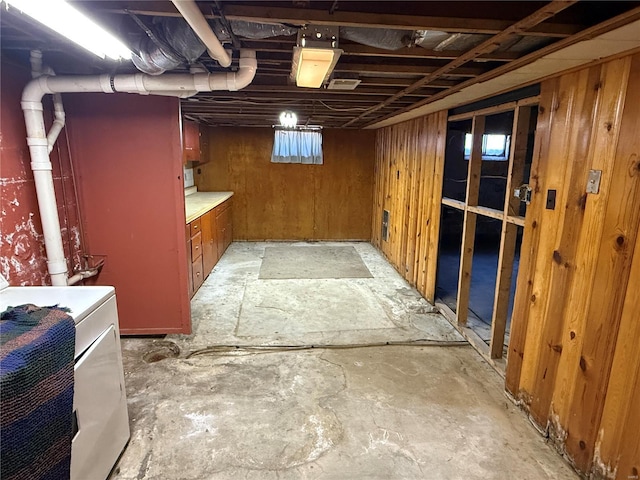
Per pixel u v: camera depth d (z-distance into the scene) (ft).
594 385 5.73
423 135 13.70
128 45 5.78
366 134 21.45
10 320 4.45
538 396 7.05
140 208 9.76
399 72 7.13
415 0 4.55
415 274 14.47
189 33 5.21
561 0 3.70
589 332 5.84
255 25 5.05
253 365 9.01
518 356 7.70
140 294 10.24
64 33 4.85
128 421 6.46
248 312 12.09
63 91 7.45
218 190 21.39
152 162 9.55
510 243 8.61
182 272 10.16
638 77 5.00
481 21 4.62
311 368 8.93
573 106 6.22
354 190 22.06
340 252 20.06
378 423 7.12
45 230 7.82
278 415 7.28
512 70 6.40
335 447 6.51
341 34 5.23
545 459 6.34
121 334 10.40
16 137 7.31
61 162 9.01
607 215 5.51
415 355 9.60
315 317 11.78
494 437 6.82
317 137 21.12
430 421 7.20
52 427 4.14
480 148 10.01
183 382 8.28
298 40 5.15
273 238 22.30
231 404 7.57
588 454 5.83
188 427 6.90
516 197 8.33
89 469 5.17
